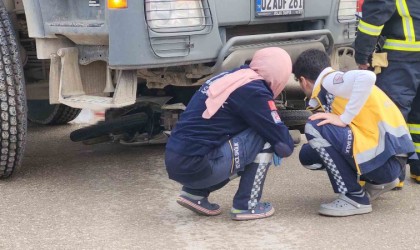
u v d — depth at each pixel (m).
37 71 6.66
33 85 6.58
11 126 5.45
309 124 4.79
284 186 5.53
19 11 6.23
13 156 5.58
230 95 4.51
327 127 4.71
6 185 5.63
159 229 4.62
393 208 5.01
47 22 5.48
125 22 4.93
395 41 5.33
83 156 6.64
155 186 5.61
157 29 4.99
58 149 6.98
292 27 6.23
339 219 4.78
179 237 4.47
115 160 6.46
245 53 5.45
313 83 4.91
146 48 4.97
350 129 4.71
